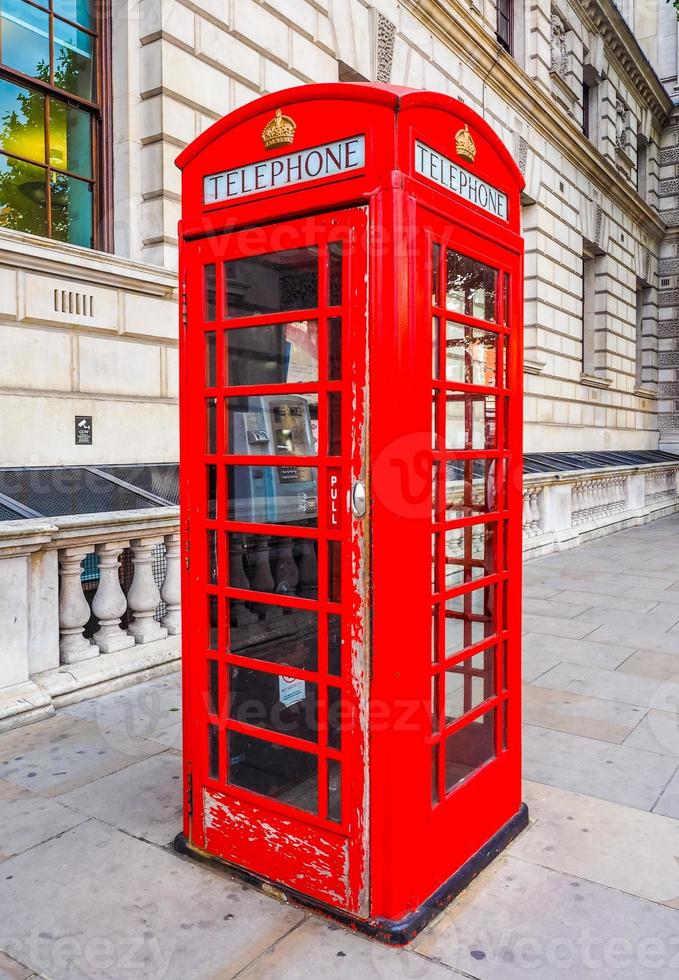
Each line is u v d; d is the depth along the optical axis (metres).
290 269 2.50
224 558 2.72
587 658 5.72
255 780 2.70
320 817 2.49
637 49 20.91
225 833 2.75
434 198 2.40
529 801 3.39
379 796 2.37
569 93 17.91
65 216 7.60
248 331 2.61
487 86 14.26
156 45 7.56
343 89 2.30
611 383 20.84
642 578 9.06
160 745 3.95
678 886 2.69
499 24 15.45
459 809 2.68
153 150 7.65
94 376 7.07
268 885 2.61
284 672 2.57
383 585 2.34
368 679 2.37
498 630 3.00
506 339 2.94
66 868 2.79
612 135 20.47
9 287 6.30
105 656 4.87
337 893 2.47
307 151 2.39
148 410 7.55
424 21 12.10
